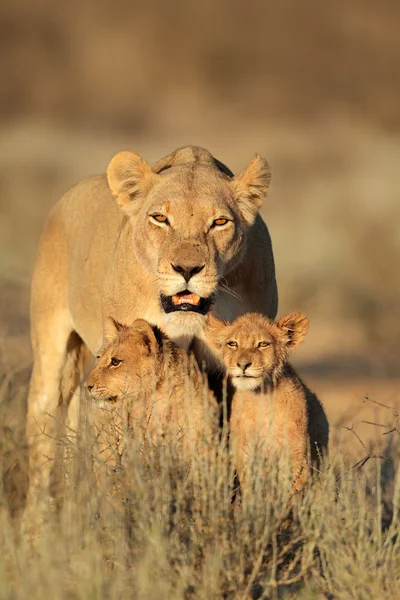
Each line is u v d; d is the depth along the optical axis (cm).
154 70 9450
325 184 3728
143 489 876
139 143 5341
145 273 1083
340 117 7456
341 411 1638
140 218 1083
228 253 1059
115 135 6294
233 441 931
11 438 1162
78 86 9319
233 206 1080
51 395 1295
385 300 2620
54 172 3881
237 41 9625
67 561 822
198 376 1034
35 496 1032
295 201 3528
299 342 1030
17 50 9494
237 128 7000
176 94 9206
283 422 978
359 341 2406
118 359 1034
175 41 9656
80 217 1277
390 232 2950
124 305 1105
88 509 876
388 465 1100
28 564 832
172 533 866
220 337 1022
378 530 897
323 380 1998
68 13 9869
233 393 1051
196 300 1030
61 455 1027
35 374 1302
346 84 8738
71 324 1302
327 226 3092
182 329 1067
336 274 2725
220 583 845
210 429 932
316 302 2616
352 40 9294
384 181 3641
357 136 4738
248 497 891
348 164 4181
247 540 860
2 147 4112
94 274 1197
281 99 8762
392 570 874
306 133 5069
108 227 1197
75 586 808
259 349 991
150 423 991
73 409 1310
